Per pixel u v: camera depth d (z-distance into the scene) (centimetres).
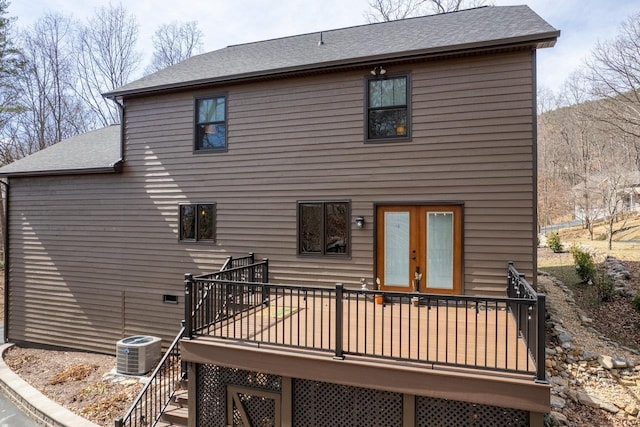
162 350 870
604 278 963
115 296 920
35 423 663
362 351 455
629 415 547
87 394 712
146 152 891
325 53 792
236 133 809
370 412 446
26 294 1017
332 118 735
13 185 1032
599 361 650
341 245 731
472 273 648
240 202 805
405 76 687
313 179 748
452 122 658
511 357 428
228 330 533
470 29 719
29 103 2211
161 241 875
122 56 2466
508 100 629
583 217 1964
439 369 403
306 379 458
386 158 699
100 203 935
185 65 989
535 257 614
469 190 650
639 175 1521
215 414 525
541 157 2500
